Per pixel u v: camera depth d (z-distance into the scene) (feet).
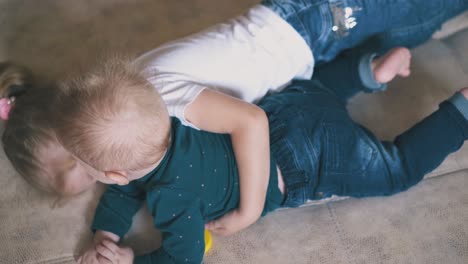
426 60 4.15
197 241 3.01
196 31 4.44
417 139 3.47
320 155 3.42
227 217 3.23
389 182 3.45
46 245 3.30
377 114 3.96
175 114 2.99
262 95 3.59
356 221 3.40
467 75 4.07
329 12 3.68
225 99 2.96
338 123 3.49
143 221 3.43
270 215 3.45
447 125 3.42
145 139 2.63
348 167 3.42
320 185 3.42
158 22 4.51
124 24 4.50
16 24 4.52
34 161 2.92
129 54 4.20
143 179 2.99
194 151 3.00
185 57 3.23
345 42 3.89
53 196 3.46
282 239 3.33
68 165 2.91
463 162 3.64
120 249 3.21
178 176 2.93
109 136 2.55
